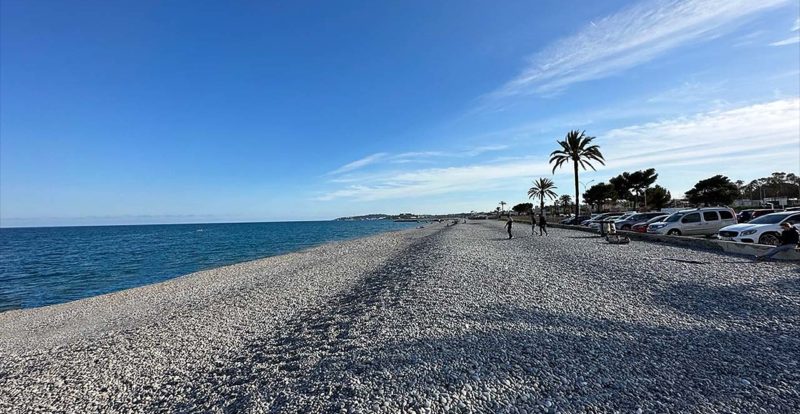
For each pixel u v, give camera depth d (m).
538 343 6.12
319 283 15.15
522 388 4.65
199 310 11.35
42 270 27.48
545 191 93.75
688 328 6.54
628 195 80.94
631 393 4.41
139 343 8.34
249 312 10.69
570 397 4.39
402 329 7.28
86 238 73.25
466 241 28.27
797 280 9.66
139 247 47.44
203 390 5.77
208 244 51.50
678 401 4.18
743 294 8.55
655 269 12.25
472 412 4.19
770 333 6.11
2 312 14.91
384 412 4.32
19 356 8.48
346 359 6.09
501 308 8.34
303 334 8.02
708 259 13.97
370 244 37.00
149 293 16.36
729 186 72.00
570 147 47.06
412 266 16.31
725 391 4.34
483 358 5.62
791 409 3.93
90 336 9.85
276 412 4.65
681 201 83.62
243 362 6.78
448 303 9.02
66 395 6.08
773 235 15.91
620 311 7.75
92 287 20.59
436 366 5.42
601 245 20.91
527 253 18.83
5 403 5.98
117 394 5.97
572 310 7.97
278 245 47.69
